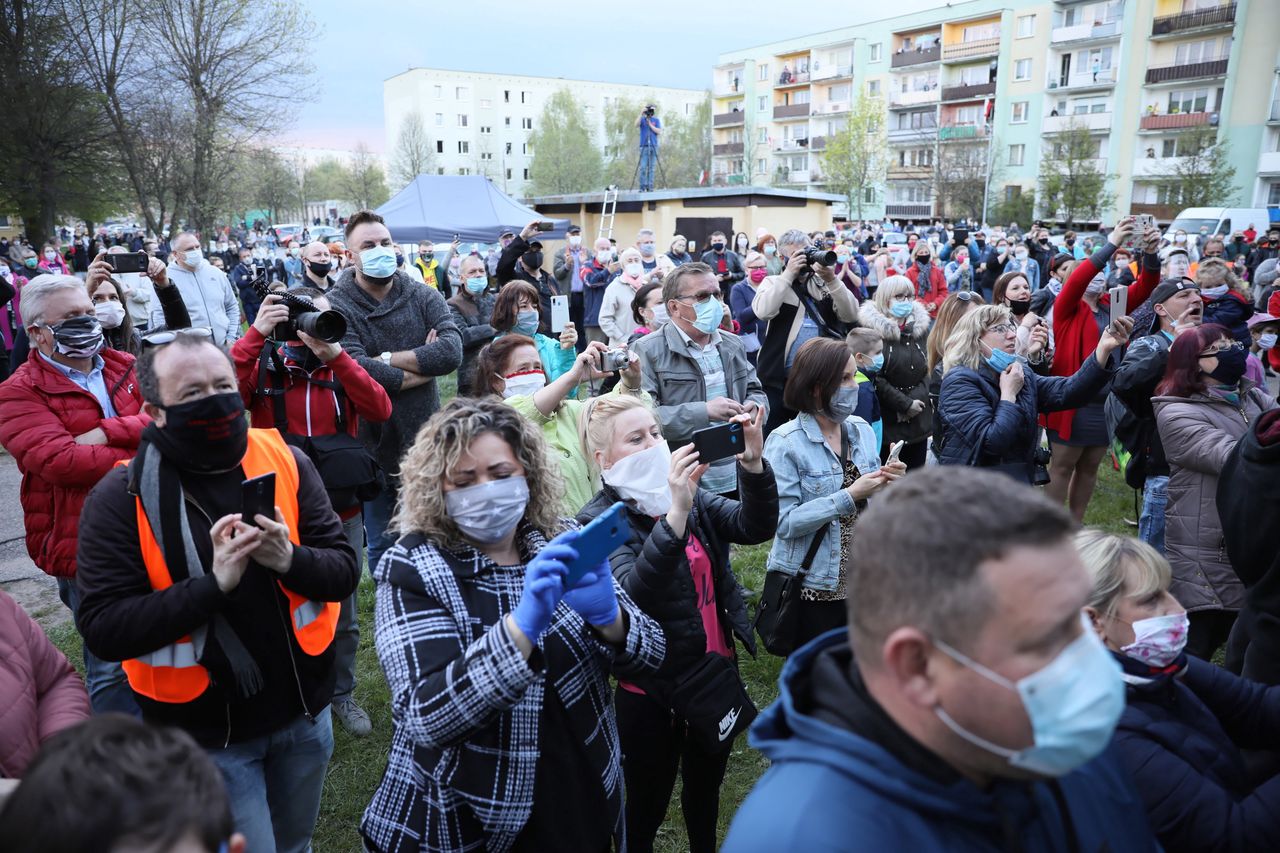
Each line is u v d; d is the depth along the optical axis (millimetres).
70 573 2928
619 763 1957
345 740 3531
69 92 20109
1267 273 12398
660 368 4141
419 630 1701
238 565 1941
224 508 2092
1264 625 2434
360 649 4266
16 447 2814
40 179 20062
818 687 1150
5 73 19344
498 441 1804
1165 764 1548
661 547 2244
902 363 5258
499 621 1632
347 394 3453
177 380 1942
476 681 1544
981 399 3816
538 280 8820
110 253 3988
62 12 19656
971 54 51062
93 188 21375
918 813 1019
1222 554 3250
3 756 1752
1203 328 3354
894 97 56438
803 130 64750
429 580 1741
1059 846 1121
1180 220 26500
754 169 68562
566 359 4930
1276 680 2410
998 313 3854
